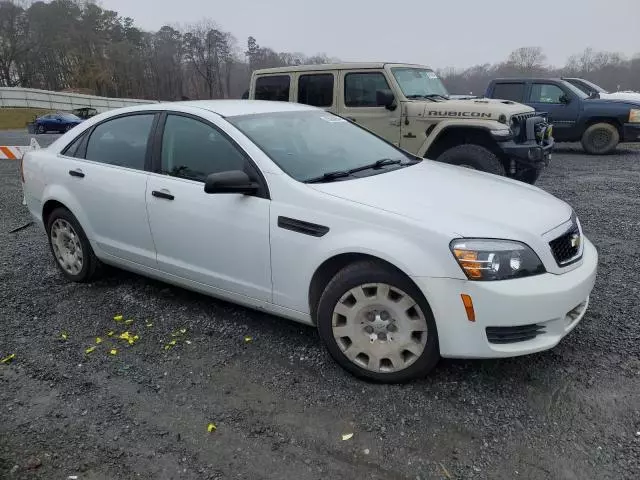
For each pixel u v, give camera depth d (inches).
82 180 171.5
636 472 91.7
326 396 116.4
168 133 153.8
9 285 185.0
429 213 114.3
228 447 101.3
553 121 511.2
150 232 154.4
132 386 122.3
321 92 335.0
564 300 110.9
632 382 117.0
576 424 104.4
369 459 97.0
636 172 395.2
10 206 315.3
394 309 115.6
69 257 185.0
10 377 127.3
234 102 167.2
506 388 116.6
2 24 3380.9
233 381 123.3
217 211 137.2
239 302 142.4
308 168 136.3
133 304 166.6
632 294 162.6
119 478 94.3
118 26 3735.2
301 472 94.3
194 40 3358.8
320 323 124.6
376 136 176.1
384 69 311.6
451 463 95.5
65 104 2421.3
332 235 119.1
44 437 105.5
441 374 122.8
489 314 107.2
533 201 130.6
